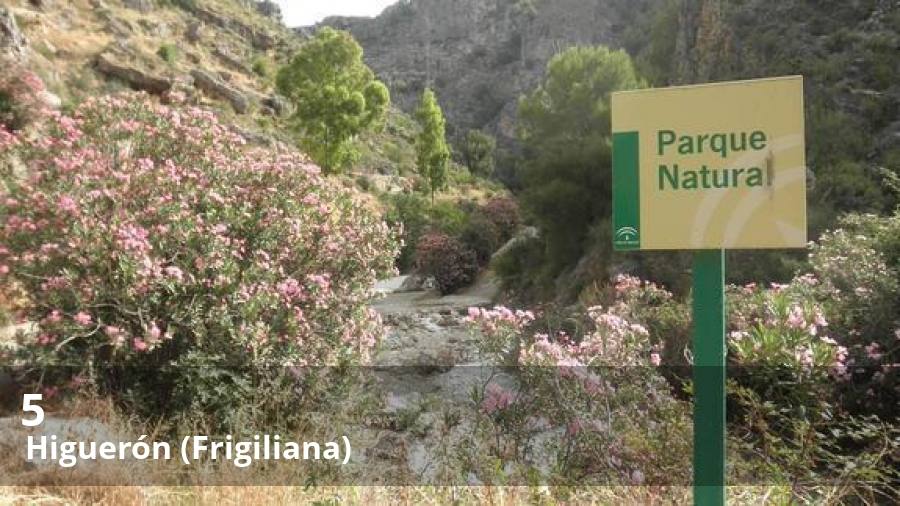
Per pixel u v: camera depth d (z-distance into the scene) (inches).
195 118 284.8
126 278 213.9
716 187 100.9
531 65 3607.3
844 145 673.6
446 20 4279.0
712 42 991.6
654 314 301.0
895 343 231.6
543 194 756.0
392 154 2257.6
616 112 105.8
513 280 885.2
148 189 245.6
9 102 561.0
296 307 237.1
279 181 271.3
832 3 906.7
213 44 1962.4
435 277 997.2
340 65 1603.1
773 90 98.4
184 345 223.9
